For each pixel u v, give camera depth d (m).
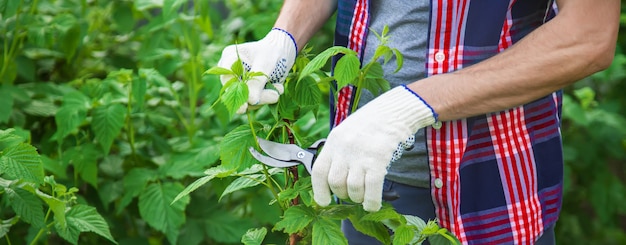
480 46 1.55
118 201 2.57
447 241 1.50
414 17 1.62
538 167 1.66
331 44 3.19
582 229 3.35
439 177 1.61
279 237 2.53
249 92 1.47
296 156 1.48
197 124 2.73
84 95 2.45
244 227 2.53
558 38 1.40
